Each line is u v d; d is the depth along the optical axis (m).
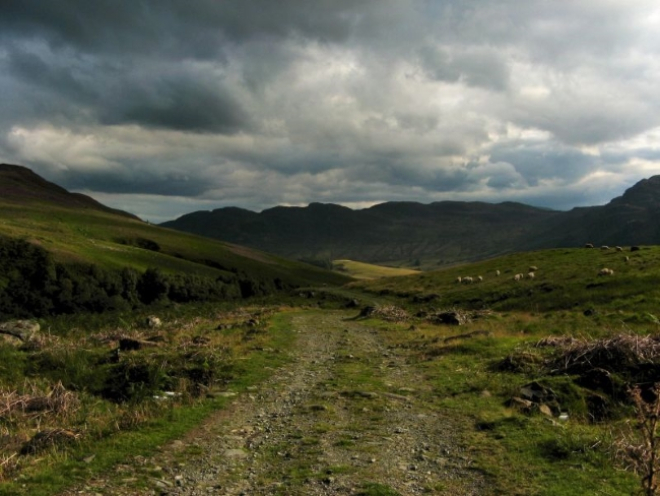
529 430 11.63
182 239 197.38
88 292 82.62
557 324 29.30
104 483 8.84
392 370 20.34
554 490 8.41
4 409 13.19
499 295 54.56
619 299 39.03
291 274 192.38
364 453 10.58
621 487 8.42
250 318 41.12
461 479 9.09
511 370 17.45
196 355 19.92
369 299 73.38
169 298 100.44
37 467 9.51
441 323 36.38
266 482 9.02
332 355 24.47
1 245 90.00
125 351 22.03
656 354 14.96
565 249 77.94
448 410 13.96
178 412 13.50
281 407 14.72
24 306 76.56
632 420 11.82
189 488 8.77
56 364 18.28
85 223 180.50
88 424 12.38
